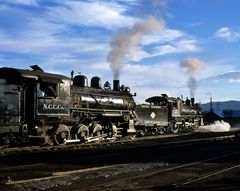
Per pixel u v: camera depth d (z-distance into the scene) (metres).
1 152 21.48
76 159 19.17
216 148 25.62
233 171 15.77
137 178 14.04
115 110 32.12
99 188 12.16
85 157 20.03
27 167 16.41
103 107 30.59
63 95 25.78
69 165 17.12
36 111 23.80
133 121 34.62
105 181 13.39
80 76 29.72
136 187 12.38
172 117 45.00
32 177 13.99
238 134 32.56
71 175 14.41
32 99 23.89
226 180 13.68
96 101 29.72
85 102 28.69
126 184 12.90
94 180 13.56
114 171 15.46
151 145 27.73
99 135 29.77
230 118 71.75
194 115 52.97
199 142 30.86
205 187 12.44
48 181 13.11
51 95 24.88
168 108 44.88
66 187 12.30
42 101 24.17
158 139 34.44
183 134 42.06
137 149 24.56
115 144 28.80
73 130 27.39
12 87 22.50
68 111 26.22
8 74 23.02
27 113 23.84
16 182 12.73
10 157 19.77
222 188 12.29
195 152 23.03
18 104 22.78
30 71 23.92
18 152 21.97
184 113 49.31
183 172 15.50
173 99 46.09
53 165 17.08
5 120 21.97
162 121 42.69
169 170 15.97
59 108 25.45
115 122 32.81
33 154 21.14
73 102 27.53
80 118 28.30
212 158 20.14
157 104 45.25
